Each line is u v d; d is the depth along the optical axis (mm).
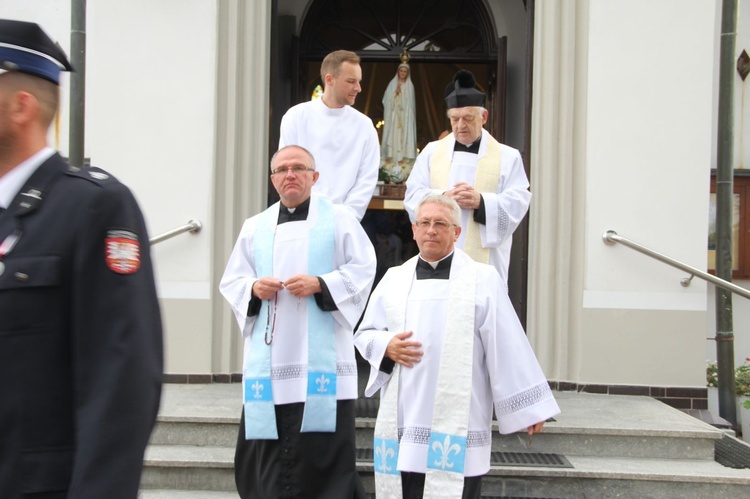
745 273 7391
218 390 5840
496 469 4555
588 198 6109
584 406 5566
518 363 3621
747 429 6363
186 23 6195
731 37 6102
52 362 1810
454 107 4820
